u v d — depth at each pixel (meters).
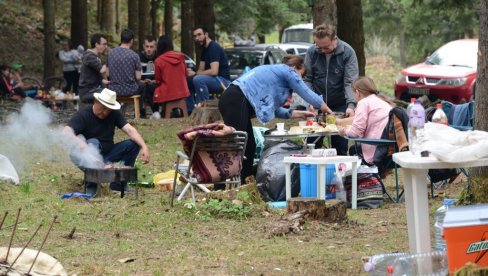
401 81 27.20
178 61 21.09
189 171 10.44
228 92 11.36
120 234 8.86
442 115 11.05
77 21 33.47
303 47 36.06
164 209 10.25
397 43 63.91
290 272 7.18
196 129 10.26
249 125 11.54
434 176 11.23
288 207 9.38
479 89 7.76
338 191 10.76
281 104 11.59
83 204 10.58
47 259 6.64
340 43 12.86
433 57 27.88
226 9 46.69
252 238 8.71
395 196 11.55
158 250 8.12
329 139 12.29
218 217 9.75
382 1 58.34
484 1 7.71
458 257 6.02
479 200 7.48
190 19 33.94
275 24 51.44
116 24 48.75
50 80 27.28
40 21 41.94
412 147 6.79
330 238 8.66
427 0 38.75
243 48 29.36
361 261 7.46
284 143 11.58
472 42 28.14
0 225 6.88
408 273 6.39
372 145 11.06
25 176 12.57
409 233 6.85
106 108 11.72
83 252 8.02
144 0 37.69
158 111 22.22
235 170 10.56
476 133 6.52
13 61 36.50
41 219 9.49
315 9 18.22
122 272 7.23
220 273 7.19
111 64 20.19
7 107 22.98
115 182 11.52
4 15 40.38
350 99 12.75
